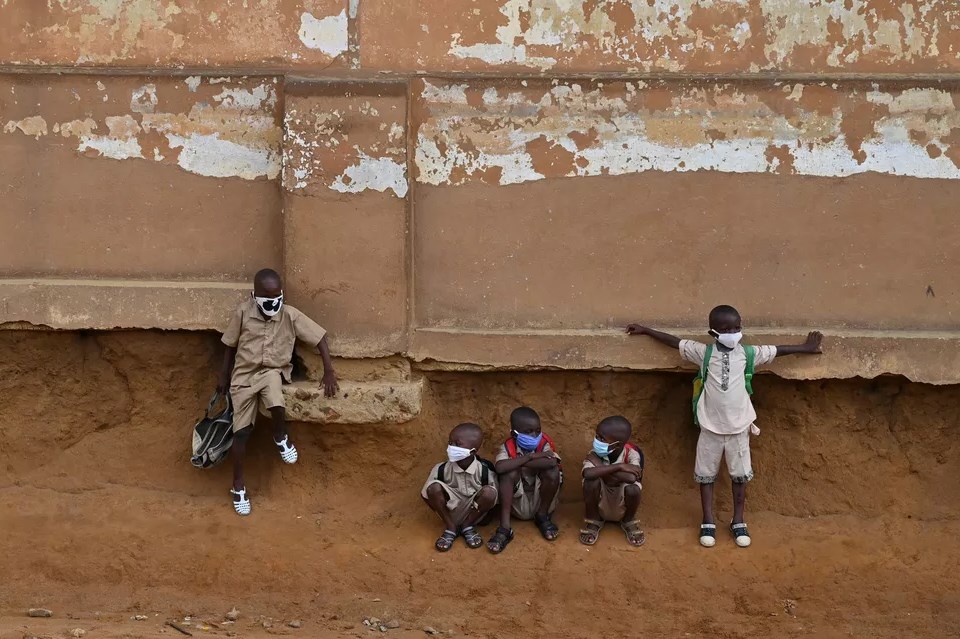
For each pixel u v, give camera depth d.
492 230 9.59
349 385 9.53
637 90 9.39
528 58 9.43
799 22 9.31
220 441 9.65
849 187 9.42
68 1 9.53
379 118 9.26
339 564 9.33
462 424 9.30
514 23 9.38
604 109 9.42
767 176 9.44
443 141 9.50
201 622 8.78
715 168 9.45
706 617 8.92
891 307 9.52
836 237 9.48
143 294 9.67
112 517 9.83
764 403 9.97
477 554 9.37
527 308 9.66
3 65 9.62
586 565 9.25
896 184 9.41
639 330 9.51
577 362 9.61
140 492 10.08
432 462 9.95
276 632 8.63
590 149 9.47
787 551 9.45
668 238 9.54
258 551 9.42
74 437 10.25
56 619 8.76
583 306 9.65
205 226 9.73
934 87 9.27
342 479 9.97
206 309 9.66
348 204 9.37
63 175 9.71
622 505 9.38
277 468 9.99
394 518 9.80
